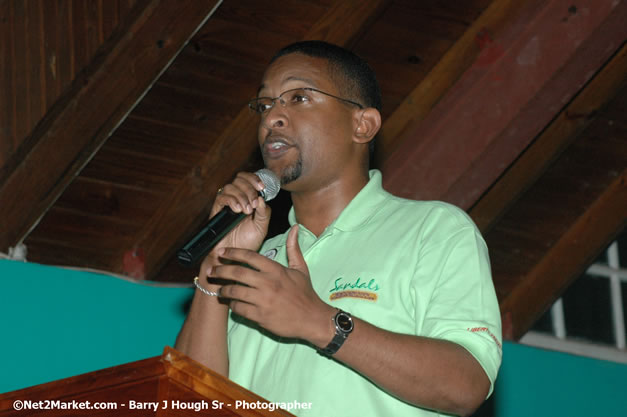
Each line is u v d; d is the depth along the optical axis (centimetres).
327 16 479
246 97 499
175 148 505
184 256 232
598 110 558
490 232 628
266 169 271
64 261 527
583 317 678
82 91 450
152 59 448
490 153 521
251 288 202
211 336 258
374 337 210
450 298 233
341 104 286
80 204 510
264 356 258
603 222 636
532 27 507
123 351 507
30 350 483
